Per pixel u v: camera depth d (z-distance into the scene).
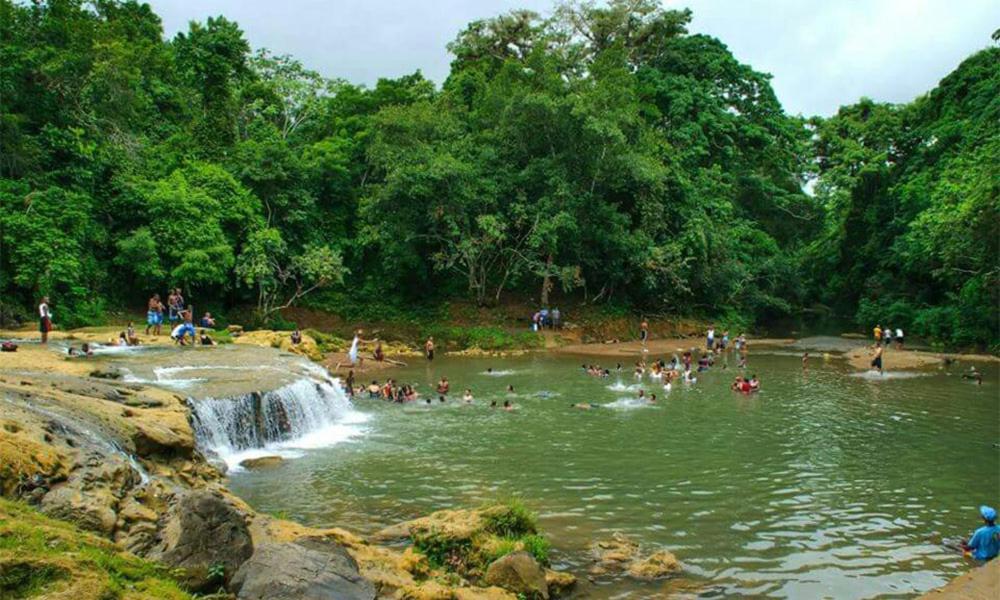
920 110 68.06
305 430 23.33
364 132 55.94
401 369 38.69
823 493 16.75
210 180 45.62
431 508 15.45
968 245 43.12
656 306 58.47
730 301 63.09
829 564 12.48
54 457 10.70
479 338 47.78
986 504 15.98
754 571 12.12
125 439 14.05
